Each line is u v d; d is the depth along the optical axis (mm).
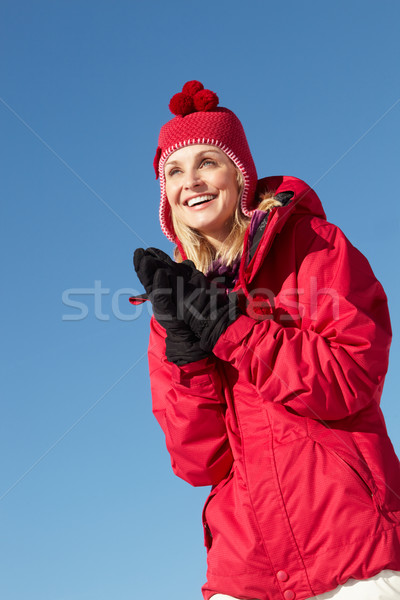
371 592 1668
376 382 1783
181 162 2176
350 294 1823
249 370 1814
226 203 2150
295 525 1738
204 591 1938
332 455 1768
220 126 2141
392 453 1838
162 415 2156
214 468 2014
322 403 1738
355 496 1719
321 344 1770
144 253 1892
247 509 1816
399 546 1704
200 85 2203
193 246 2217
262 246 1886
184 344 1905
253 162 2229
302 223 1980
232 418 1947
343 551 1688
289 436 1803
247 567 1789
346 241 1933
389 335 1829
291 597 1736
